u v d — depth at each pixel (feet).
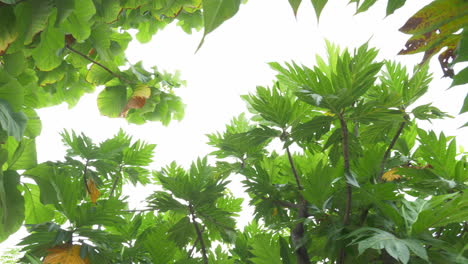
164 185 4.77
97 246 4.27
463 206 3.23
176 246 4.97
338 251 3.91
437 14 1.24
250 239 5.60
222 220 4.94
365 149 4.73
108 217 4.38
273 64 4.07
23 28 3.39
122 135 6.36
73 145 5.60
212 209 4.85
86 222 4.32
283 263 4.15
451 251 3.37
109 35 5.94
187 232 4.99
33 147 3.87
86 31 4.33
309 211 4.33
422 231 3.49
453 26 1.27
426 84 4.25
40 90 6.75
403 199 3.73
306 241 4.00
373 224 3.93
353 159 4.34
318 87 3.84
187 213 4.88
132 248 4.72
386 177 4.35
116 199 4.37
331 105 3.73
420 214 3.41
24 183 4.18
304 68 3.82
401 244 3.15
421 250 3.15
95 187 5.42
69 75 6.78
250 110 5.49
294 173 4.42
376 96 4.72
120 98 7.30
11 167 3.82
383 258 3.87
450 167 4.34
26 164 3.88
